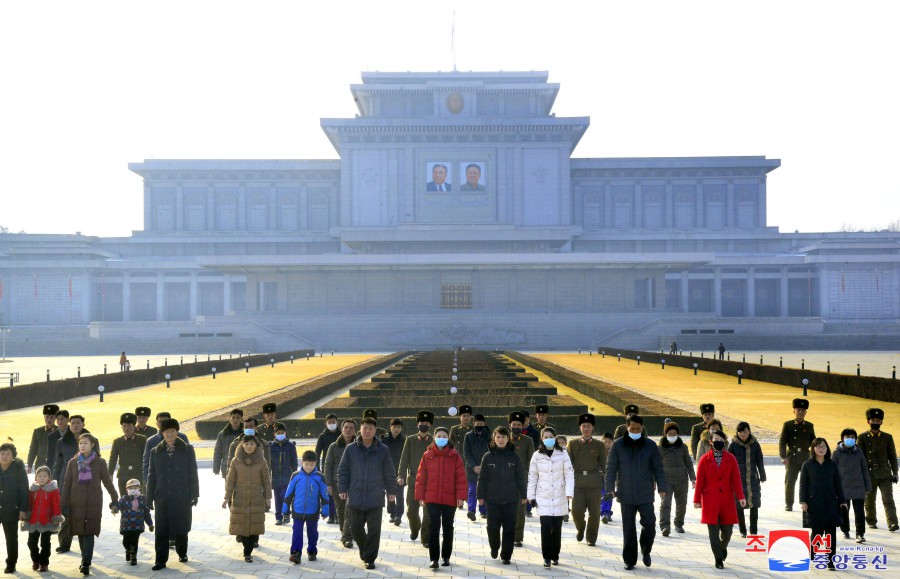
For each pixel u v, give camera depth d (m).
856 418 30.50
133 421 15.02
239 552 13.84
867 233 151.88
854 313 131.88
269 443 15.98
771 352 92.56
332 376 46.47
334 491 13.97
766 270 136.88
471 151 140.12
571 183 157.62
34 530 12.35
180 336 106.00
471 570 12.62
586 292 114.06
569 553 13.66
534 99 144.50
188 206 155.62
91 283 134.50
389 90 141.75
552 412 28.66
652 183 157.38
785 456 16.64
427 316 107.38
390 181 140.25
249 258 110.38
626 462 12.80
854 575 12.28
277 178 155.50
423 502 12.84
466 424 16.50
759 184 156.75
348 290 114.56
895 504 16.19
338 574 12.42
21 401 35.47
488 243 133.75
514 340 105.88
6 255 131.00
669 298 142.25
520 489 13.07
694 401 37.22
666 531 14.84
